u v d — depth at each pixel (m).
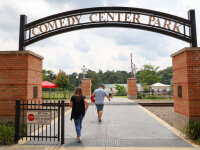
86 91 20.48
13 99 5.75
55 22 7.65
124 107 11.97
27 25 7.30
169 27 7.41
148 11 7.59
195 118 5.20
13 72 5.80
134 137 5.24
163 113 10.66
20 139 5.14
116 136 5.34
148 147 4.39
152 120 7.64
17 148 4.37
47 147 4.43
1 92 5.79
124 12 7.73
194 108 5.22
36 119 4.94
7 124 5.63
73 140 4.98
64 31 7.64
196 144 4.61
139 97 22.86
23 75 5.76
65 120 7.74
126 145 4.55
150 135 5.44
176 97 6.27
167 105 14.58
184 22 7.18
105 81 118.88
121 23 7.71
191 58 5.36
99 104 7.37
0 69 5.84
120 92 38.56
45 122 4.92
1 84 5.80
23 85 5.73
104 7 7.71
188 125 5.17
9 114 5.75
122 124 6.89
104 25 7.71
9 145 4.61
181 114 5.79
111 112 9.80
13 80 5.78
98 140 4.96
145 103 14.66
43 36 7.46
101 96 7.40
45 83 21.56
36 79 6.48
